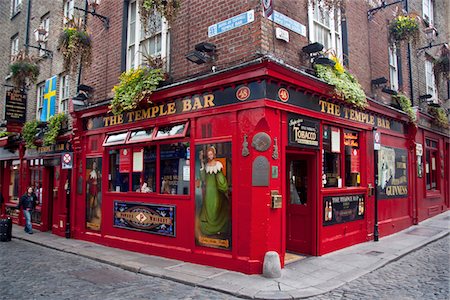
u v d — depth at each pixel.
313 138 8.04
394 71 12.39
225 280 6.40
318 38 8.78
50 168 14.14
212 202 7.53
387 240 9.74
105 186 10.48
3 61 18.52
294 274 6.73
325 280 6.38
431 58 15.34
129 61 10.41
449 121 16.31
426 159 14.02
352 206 9.26
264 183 6.79
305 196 8.51
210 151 7.65
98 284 6.51
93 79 11.59
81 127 11.50
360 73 10.22
